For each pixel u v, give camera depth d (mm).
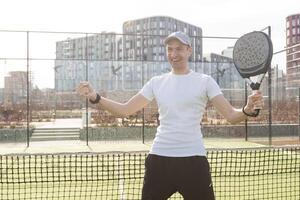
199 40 21047
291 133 21078
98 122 21281
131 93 22375
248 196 6715
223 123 20516
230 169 8180
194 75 3062
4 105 21781
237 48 2766
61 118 24625
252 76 2697
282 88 23141
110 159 9570
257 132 20406
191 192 2959
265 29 14812
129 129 19375
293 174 8125
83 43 21500
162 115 3061
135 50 26219
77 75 22078
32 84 22047
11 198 6641
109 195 6746
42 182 7168
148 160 3062
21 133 19047
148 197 3029
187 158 2949
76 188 7230
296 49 22266
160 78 3148
